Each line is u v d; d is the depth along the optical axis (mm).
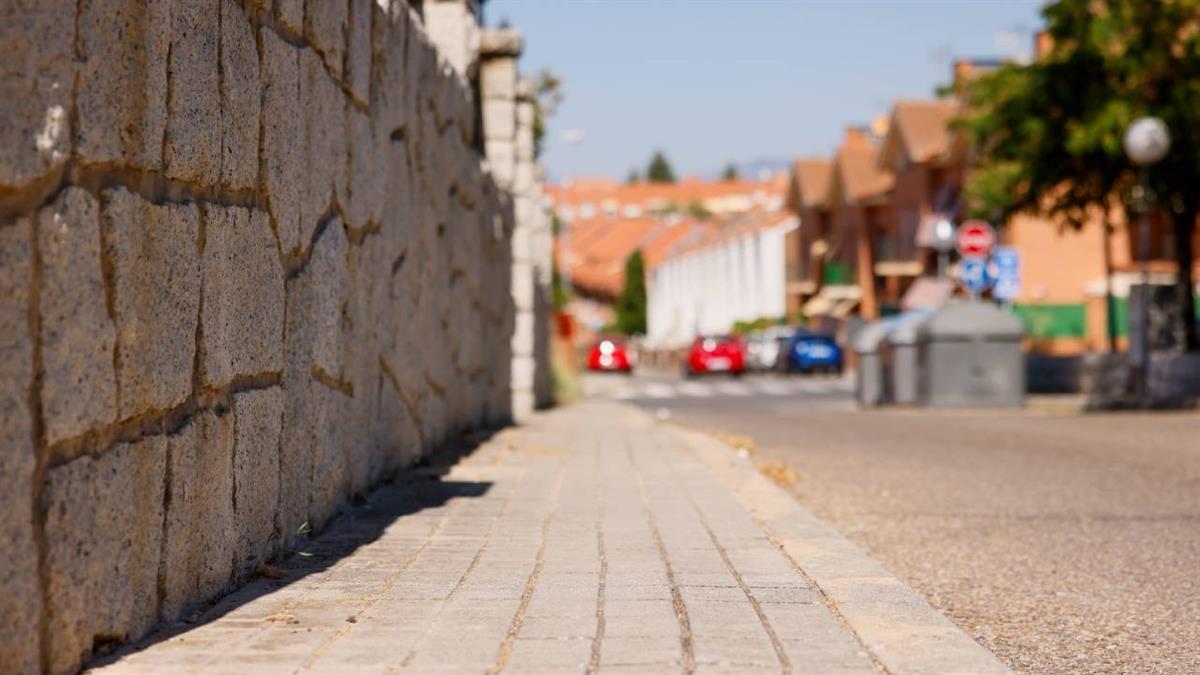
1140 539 8766
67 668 4270
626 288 122688
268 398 6473
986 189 30266
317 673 4406
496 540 7406
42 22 4020
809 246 76562
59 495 4172
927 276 56281
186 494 5309
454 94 13219
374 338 9305
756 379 54219
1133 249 45875
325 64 7586
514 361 21516
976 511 10227
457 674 4406
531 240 22031
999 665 4629
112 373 4531
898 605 5645
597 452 13484
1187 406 25766
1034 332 44156
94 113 4363
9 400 3887
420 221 11195
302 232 7102
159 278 4980
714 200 194500
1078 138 26203
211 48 5535
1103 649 5676
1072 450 15781
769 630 5156
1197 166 26719
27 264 3971
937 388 27531
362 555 6852
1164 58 26312
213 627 5109
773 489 10172
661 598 5762
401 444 10547
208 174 5527
